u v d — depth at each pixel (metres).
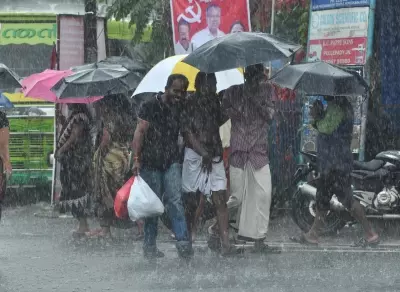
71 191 14.77
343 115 13.71
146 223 12.52
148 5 21.22
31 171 20.44
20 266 11.98
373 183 14.82
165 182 12.43
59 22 19.64
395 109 18.50
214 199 12.77
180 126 12.50
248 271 11.46
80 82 14.77
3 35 22.05
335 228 14.89
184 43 19.00
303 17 19.73
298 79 13.50
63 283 10.70
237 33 12.98
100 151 14.63
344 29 17.84
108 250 13.58
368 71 17.50
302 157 17.27
